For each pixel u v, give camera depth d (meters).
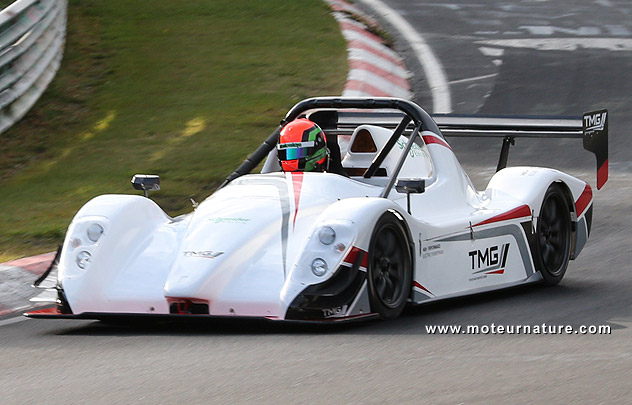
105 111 37.34
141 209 17.03
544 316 15.98
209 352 13.71
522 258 18.75
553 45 46.56
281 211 16.22
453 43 47.34
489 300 17.84
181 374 12.34
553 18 52.28
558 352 12.93
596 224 24.55
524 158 32.12
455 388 11.16
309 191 16.67
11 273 20.38
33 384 12.30
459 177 19.08
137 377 12.31
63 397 11.52
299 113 19.50
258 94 37.59
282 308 14.77
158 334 15.57
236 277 15.29
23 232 24.81
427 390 11.12
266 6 50.41
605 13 53.22
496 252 18.12
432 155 18.97
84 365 13.30
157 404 10.98
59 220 26.02
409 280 15.99
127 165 31.27
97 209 16.69
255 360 12.98
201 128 34.19
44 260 21.31
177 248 16.28
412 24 50.97
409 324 15.36
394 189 17.83
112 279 15.92
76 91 39.47
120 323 17.06
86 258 16.03
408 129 19.98
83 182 29.97
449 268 16.97
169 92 38.66
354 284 14.86
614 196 27.45
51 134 35.50
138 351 14.12
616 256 21.53
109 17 48.53
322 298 14.67
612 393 10.73
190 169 30.16
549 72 42.09
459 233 17.25
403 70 43.22
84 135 35.12
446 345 13.62
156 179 18.61
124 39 45.44
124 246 16.31
